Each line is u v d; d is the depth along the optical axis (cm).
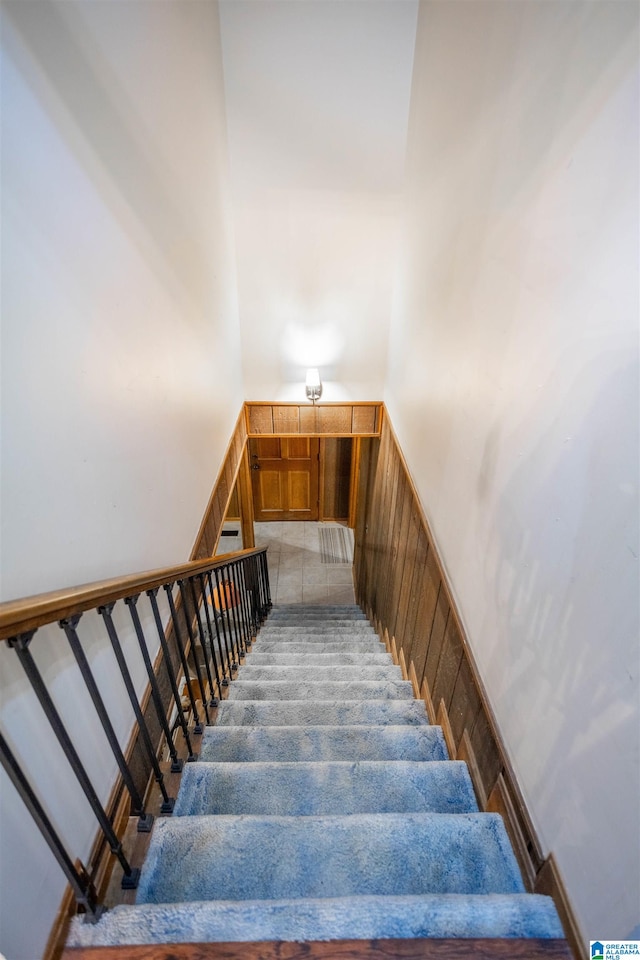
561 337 100
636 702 75
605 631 84
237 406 354
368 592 431
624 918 76
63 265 103
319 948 83
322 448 577
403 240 302
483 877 110
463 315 170
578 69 93
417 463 250
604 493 85
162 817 116
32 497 90
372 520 421
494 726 132
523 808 113
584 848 88
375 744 168
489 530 142
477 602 151
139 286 147
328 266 338
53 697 95
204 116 227
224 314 291
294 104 276
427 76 230
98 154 119
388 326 364
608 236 83
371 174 302
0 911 76
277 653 294
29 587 89
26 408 89
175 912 87
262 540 603
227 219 295
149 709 151
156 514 162
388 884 107
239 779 138
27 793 71
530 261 116
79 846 100
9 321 84
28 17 88
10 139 84
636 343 76
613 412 82
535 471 112
